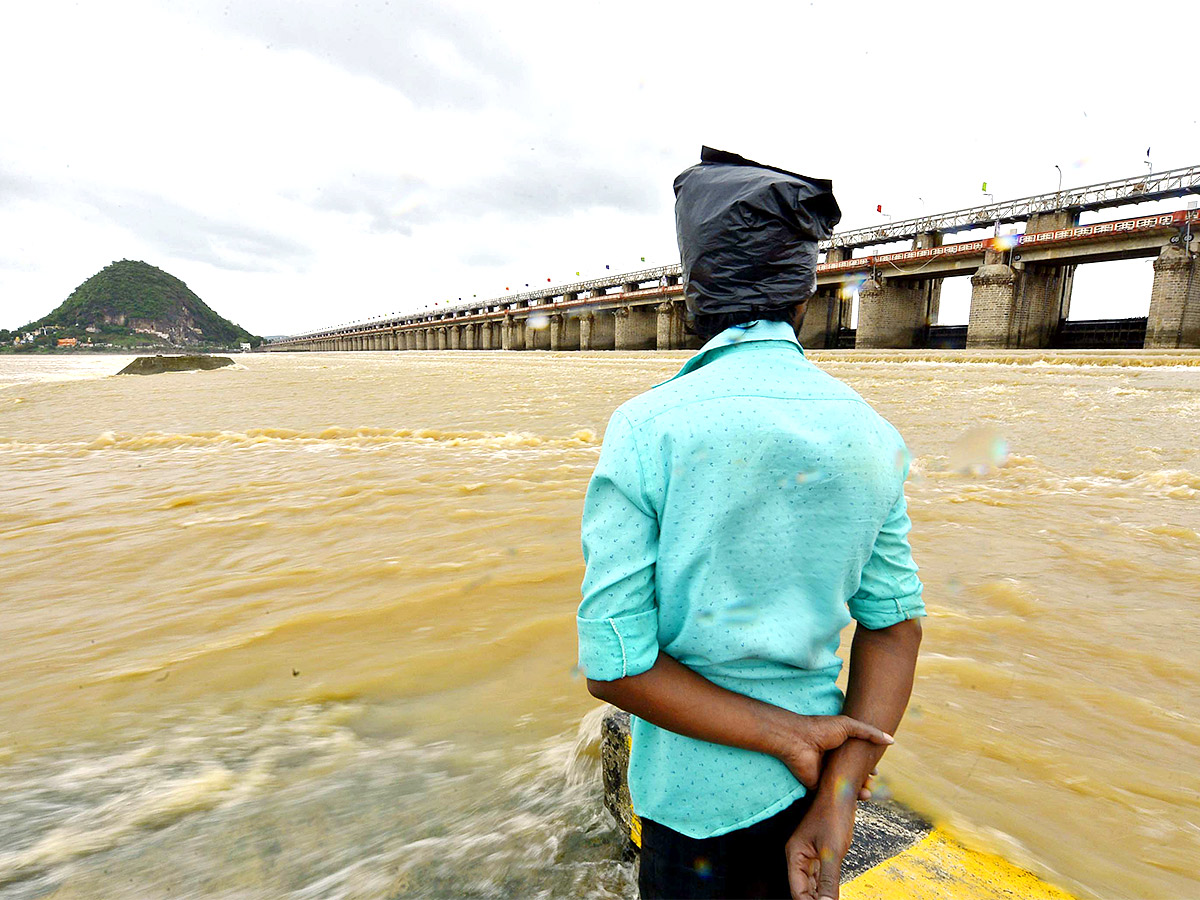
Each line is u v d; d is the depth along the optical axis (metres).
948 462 6.25
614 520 0.74
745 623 0.75
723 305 0.78
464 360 42.47
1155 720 2.07
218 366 32.34
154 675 2.55
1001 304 37.06
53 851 1.61
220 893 1.47
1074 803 1.67
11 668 2.62
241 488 5.77
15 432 9.92
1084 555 3.66
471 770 1.91
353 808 1.75
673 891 0.89
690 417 0.72
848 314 51.53
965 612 2.93
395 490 5.52
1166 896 1.36
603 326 69.88
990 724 2.04
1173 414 8.76
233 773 1.93
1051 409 9.53
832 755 0.81
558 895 1.41
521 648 2.70
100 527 4.62
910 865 1.40
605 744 1.60
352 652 2.71
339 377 21.08
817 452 0.72
